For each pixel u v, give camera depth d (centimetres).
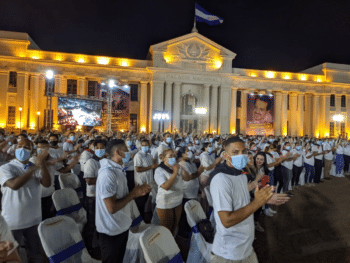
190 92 3281
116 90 3072
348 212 777
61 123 2477
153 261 274
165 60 3203
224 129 3300
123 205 315
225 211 245
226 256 261
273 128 3503
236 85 3416
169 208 492
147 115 3275
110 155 346
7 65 2814
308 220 711
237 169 275
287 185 988
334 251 531
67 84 3075
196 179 610
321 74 3809
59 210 473
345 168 1481
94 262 356
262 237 599
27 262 372
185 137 1748
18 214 359
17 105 2822
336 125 3741
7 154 562
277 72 3616
